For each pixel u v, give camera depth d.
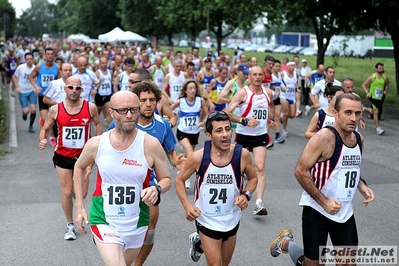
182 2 55.19
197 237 7.91
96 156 6.41
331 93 10.23
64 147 9.85
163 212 11.61
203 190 6.97
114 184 6.39
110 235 6.32
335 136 6.45
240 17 36.06
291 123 25.08
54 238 9.97
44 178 14.49
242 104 11.61
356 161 6.54
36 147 18.70
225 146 6.78
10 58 39.03
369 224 10.72
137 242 6.61
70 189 9.90
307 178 6.46
